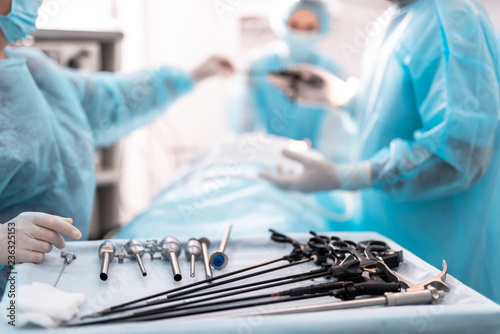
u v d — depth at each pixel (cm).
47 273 80
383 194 140
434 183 125
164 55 257
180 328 60
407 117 133
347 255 85
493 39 120
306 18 224
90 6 206
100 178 214
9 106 108
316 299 73
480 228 124
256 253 93
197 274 83
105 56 205
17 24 99
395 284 72
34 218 82
